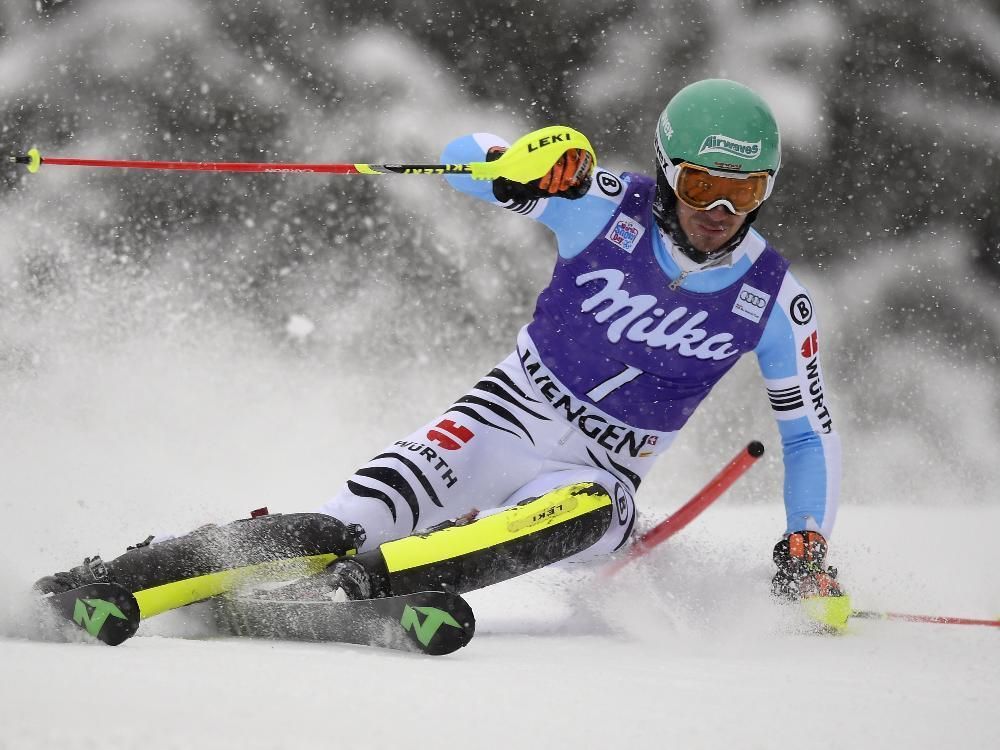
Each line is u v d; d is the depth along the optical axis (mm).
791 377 13297
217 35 45438
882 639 12141
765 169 11898
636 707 7652
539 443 13078
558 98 47750
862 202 46781
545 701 7660
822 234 46375
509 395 13234
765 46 48844
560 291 12953
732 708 7809
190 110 44219
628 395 13023
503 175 12250
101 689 7117
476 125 46562
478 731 6738
